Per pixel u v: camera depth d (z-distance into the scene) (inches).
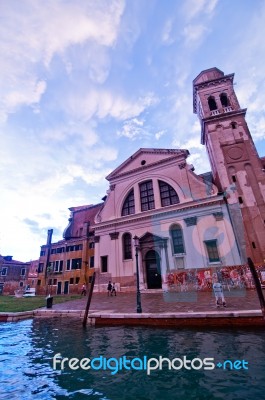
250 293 546.3
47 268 1355.8
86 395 156.9
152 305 446.6
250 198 711.7
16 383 177.2
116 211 953.5
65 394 159.2
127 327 340.2
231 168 772.0
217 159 800.3
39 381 180.1
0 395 158.6
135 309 409.1
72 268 1275.8
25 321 434.6
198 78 1048.8
